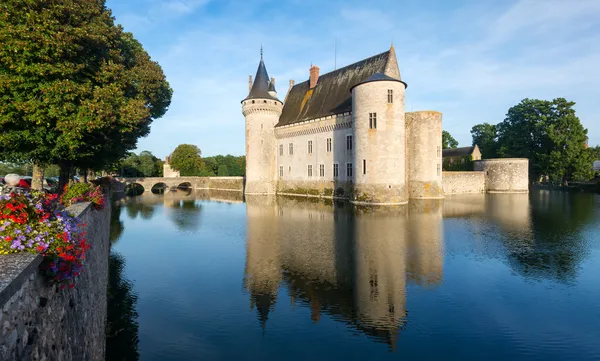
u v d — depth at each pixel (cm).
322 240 1875
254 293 1189
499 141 6212
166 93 2553
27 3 1173
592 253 1583
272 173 5216
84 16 1511
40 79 1190
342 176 4053
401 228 2166
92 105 1271
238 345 873
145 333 945
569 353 820
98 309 867
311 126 4469
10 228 434
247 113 5147
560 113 5488
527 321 966
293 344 876
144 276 1386
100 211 1178
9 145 1243
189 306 1102
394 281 1255
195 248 1834
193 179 7250
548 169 5384
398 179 3350
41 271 430
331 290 1195
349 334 916
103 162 2000
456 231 2070
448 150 7338
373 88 3300
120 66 1576
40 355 390
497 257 1523
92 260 820
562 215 2719
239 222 2628
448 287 1196
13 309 333
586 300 1091
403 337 896
